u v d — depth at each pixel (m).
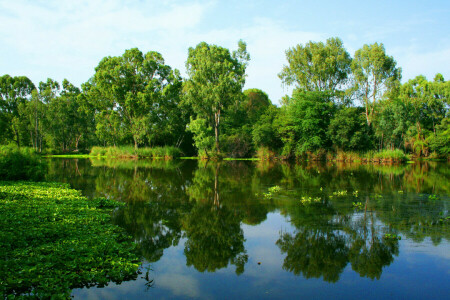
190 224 10.10
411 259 7.07
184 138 57.84
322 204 12.80
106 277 6.01
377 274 6.38
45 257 6.24
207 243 8.39
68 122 62.41
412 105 51.25
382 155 38.75
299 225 9.88
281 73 49.22
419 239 8.38
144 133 48.91
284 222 10.25
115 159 44.66
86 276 5.81
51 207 10.60
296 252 7.66
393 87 41.03
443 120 50.94
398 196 14.40
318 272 6.52
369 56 41.44
